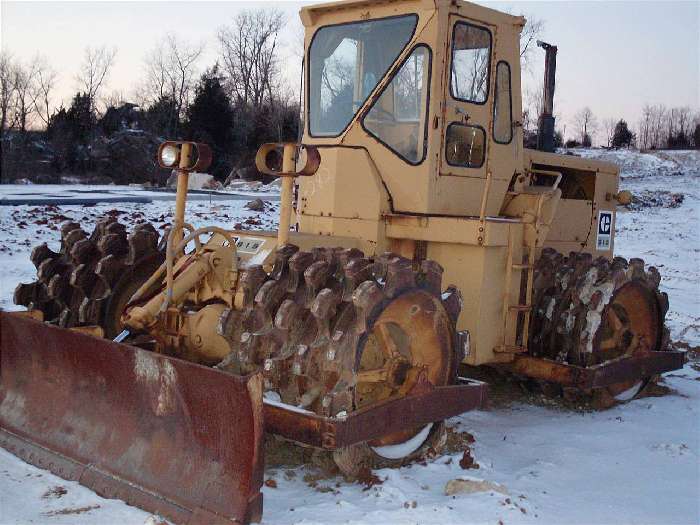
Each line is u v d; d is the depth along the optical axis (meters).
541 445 5.35
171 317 4.91
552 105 7.41
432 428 4.92
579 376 5.71
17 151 37.62
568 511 4.25
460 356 4.89
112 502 4.05
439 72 5.34
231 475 3.82
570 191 7.46
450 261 5.48
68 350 4.56
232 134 40.94
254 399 3.69
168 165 5.23
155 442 4.16
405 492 4.32
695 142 56.97
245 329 4.44
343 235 5.48
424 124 5.38
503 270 5.53
